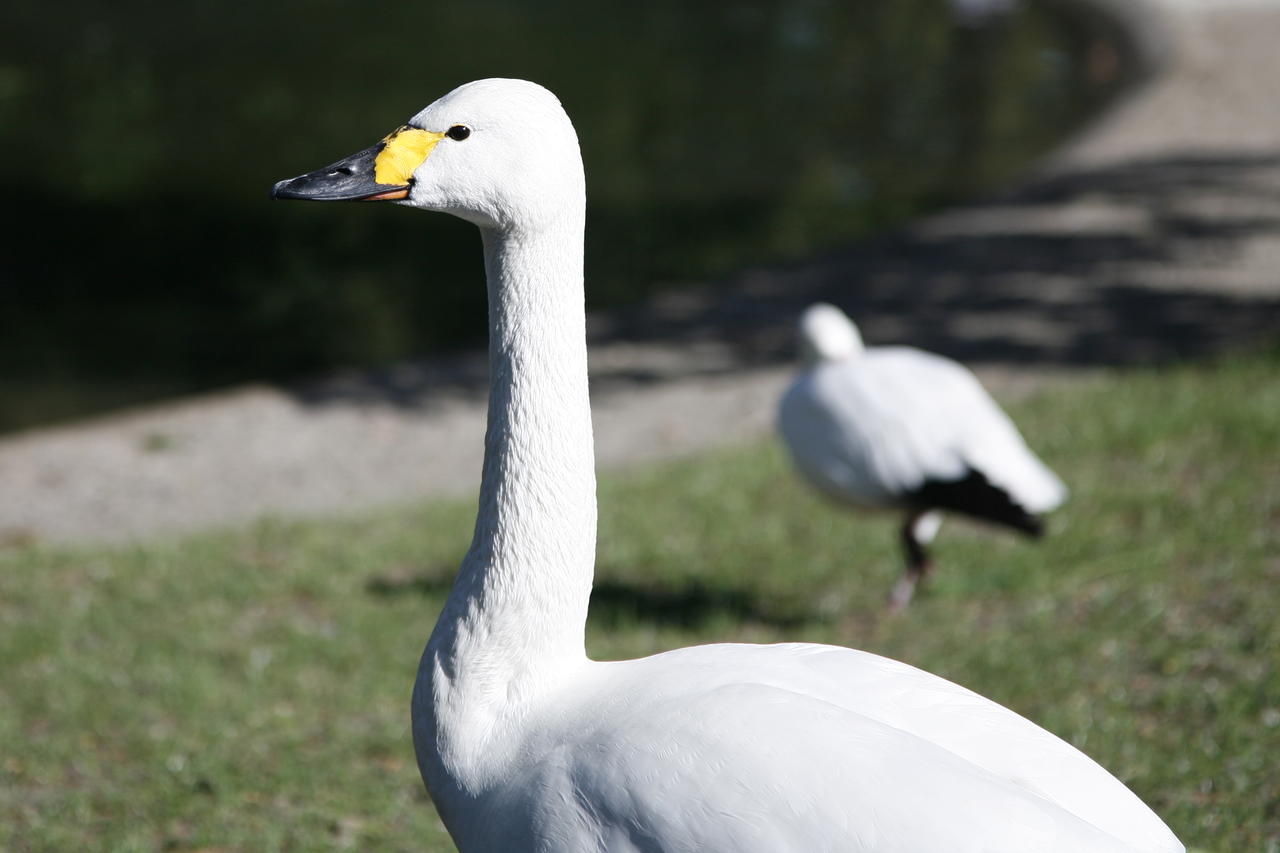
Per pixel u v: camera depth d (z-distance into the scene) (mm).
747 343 12000
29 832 4375
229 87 21297
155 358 12289
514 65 22672
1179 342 10555
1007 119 20047
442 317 13211
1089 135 18703
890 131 19562
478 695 2949
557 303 3025
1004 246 14211
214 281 14289
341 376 11727
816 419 6207
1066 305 12031
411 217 16531
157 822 4492
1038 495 5961
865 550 6945
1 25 25344
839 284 13500
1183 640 5133
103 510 8945
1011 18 27031
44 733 5203
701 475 8359
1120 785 2646
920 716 2715
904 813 2387
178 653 5961
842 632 5918
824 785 2451
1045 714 4715
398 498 8977
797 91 21688
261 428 10555
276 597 6742
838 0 28234
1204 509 6406
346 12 26703
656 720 2666
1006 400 9320
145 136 18812
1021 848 2338
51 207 16188
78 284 14117
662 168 17906
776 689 2670
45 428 10773
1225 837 3787
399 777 4797
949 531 7133
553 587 2969
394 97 20531
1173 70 22219
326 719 5289
